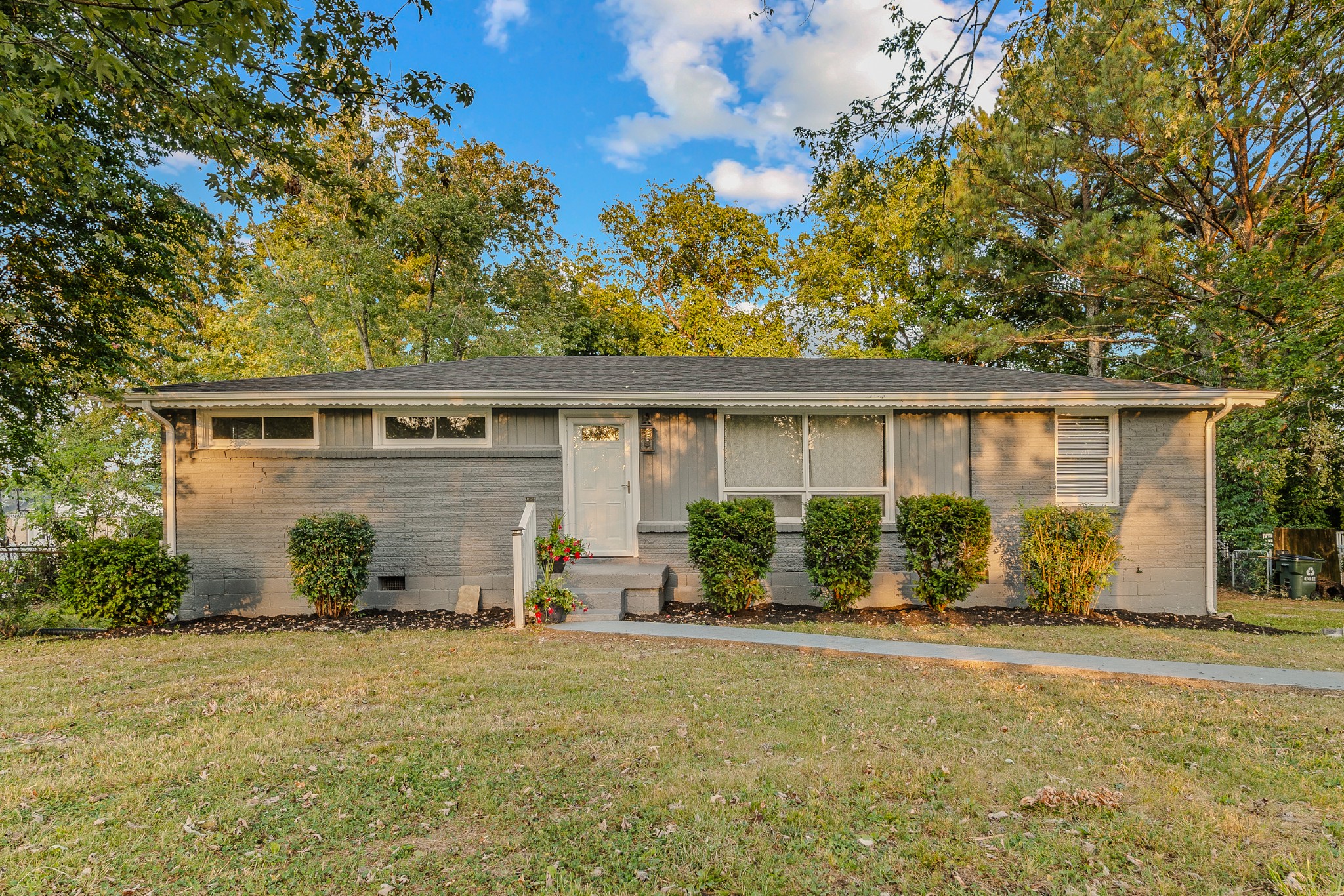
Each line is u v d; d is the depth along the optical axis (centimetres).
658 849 310
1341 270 1312
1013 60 621
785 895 279
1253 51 1377
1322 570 1451
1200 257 1452
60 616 898
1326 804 352
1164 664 636
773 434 1008
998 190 1644
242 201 736
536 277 2412
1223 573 1520
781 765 396
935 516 886
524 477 965
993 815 340
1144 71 1424
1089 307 1828
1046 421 993
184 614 923
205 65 539
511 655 666
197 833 322
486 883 286
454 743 431
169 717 480
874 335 2391
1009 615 905
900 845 313
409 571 951
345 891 280
